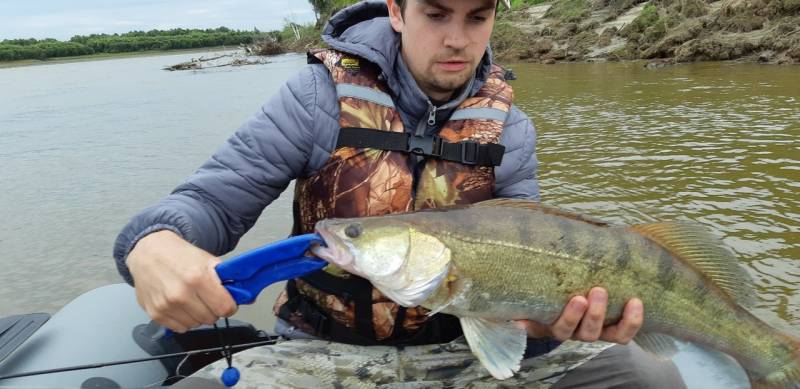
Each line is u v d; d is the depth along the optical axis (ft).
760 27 17.33
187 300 1.77
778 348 2.24
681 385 2.30
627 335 2.12
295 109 2.37
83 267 5.15
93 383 2.54
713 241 2.21
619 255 2.09
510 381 2.46
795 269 4.23
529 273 2.05
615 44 20.85
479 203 2.18
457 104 2.54
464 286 2.04
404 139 2.38
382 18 2.57
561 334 2.11
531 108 11.31
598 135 8.58
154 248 1.87
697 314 2.20
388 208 2.32
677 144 7.74
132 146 9.72
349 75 2.42
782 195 5.68
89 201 6.85
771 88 11.52
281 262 1.85
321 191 2.35
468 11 2.30
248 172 2.27
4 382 2.49
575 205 5.76
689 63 17.08
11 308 4.50
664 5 21.38
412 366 2.41
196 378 2.25
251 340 3.08
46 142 10.53
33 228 6.05
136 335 2.86
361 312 2.35
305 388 2.30
